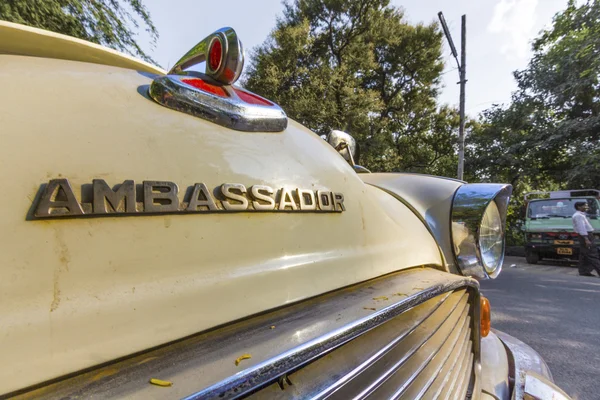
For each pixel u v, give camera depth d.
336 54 16.38
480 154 16.05
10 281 0.47
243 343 0.60
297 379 0.64
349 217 0.97
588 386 2.91
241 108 0.82
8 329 0.45
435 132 18.86
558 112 14.23
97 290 0.52
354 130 14.98
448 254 1.42
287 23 16.45
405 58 17.69
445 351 1.02
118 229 0.56
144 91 0.77
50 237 0.51
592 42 11.72
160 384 0.49
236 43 0.83
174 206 0.63
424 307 0.98
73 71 0.75
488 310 1.49
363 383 0.74
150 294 0.56
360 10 15.80
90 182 0.56
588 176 12.05
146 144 0.65
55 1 6.00
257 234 0.73
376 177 1.80
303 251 0.81
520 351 1.58
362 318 0.73
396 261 1.07
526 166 14.55
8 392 0.43
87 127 0.61
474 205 1.41
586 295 5.97
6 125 0.55
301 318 0.70
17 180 0.51
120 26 7.73
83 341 0.49
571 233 9.70
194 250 0.63
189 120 0.74
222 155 0.74
